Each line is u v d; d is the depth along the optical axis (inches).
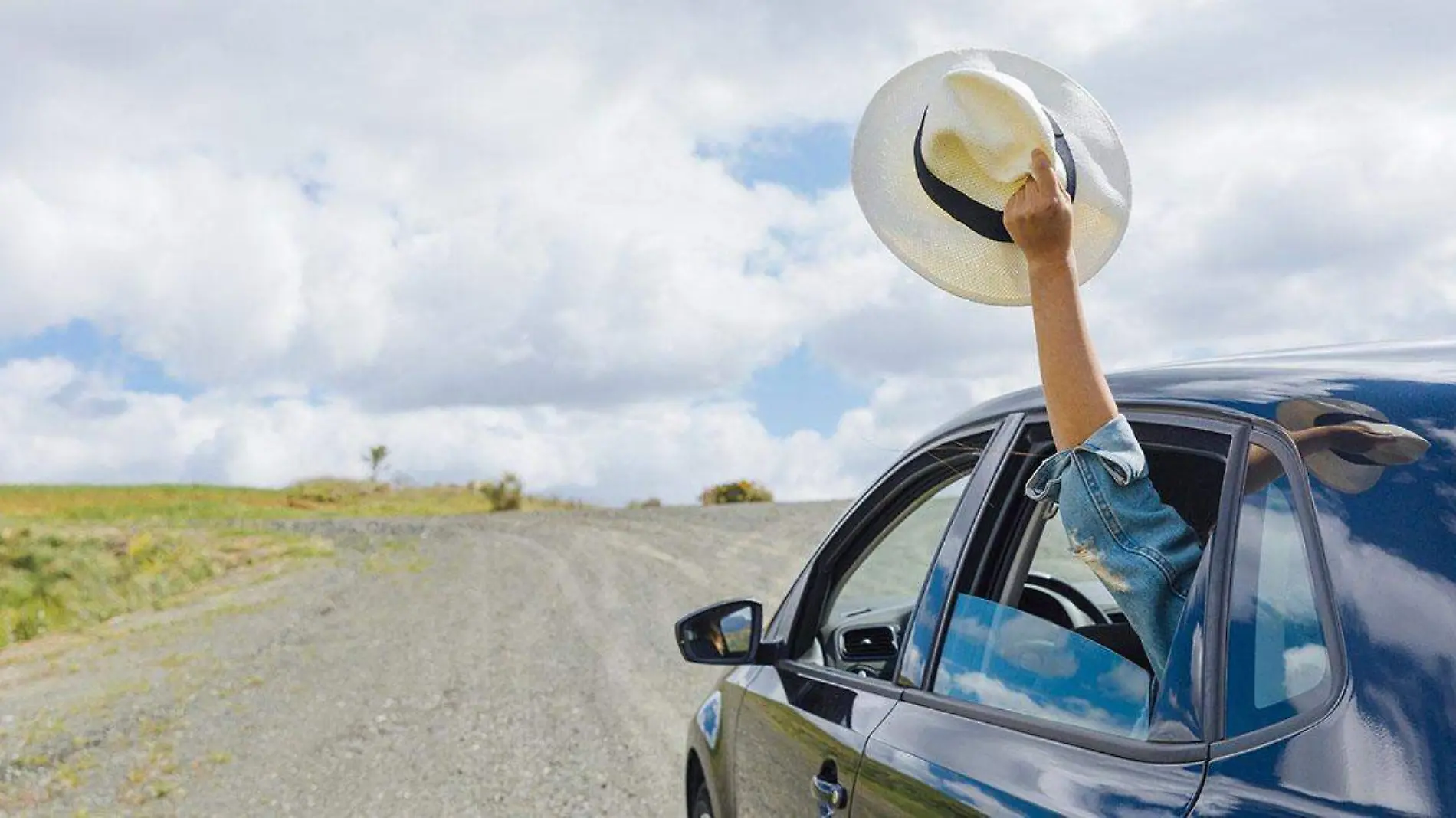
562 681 416.5
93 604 772.6
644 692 390.0
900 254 80.4
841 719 100.3
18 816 304.7
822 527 885.2
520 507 2143.2
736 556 747.4
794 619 126.9
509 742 338.0
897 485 113.3
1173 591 64.6
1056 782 66.2
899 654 95.6
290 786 312.5
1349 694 50.5
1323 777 49.4
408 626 575.2
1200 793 54.7
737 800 131.2
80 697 462.3
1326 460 57.5
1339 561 53.7
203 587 855.7
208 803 303.0
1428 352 64.6
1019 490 93.4
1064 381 69.0
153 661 539.5
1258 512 59.7
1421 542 51.5
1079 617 103.6
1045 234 68.8
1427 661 48.7
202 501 2888.8
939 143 73.6
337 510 2768.2
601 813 268.8
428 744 343.9
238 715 403.2
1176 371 76.2
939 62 77.8
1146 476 67.6
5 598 743.7
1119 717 67.4
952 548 94.0
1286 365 69.4
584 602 605.6
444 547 1013.8
